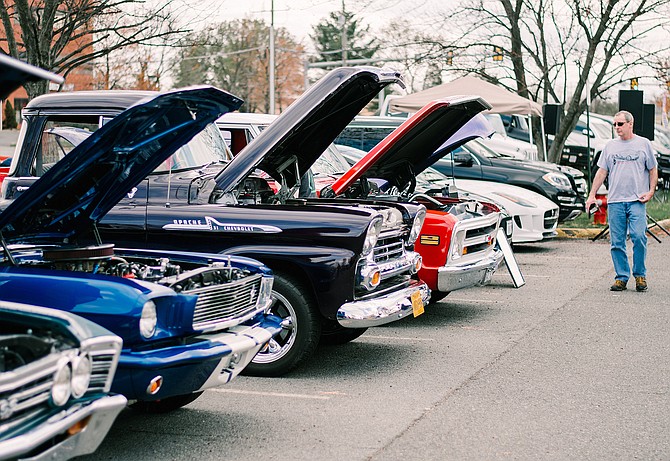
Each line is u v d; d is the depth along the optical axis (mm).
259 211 7047
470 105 8789
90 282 4840
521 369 7367
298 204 7789
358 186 8875
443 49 23156
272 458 5141
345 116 7930
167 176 7426
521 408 6207
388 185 9711
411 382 6941
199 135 8102
